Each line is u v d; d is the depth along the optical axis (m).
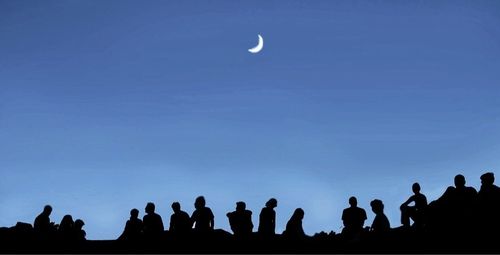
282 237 17.70
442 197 16.47
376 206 17.31
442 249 14.89
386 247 15.80
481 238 15.00
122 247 17.30
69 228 18.38
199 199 18.02
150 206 18.23
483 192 15.94
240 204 18.25
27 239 17.59
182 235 17.62
